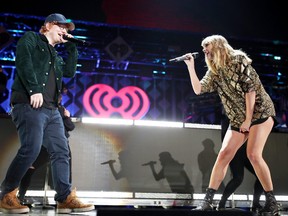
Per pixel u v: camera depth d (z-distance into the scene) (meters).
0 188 2.47
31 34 2.42
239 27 6.73
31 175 3.11
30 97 2.26
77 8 6.38
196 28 6.70
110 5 6.53
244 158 3.35
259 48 7.71
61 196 2.43
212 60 2.63
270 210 2.54
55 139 2.44
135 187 3.40
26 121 2.26
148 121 3.57
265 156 3.72
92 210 2.54
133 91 9.04
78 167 3.33
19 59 2.27
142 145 3.50
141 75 8.38
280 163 3.74
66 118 3.08
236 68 2.53
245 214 2.03
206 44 2.63
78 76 8.98
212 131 3.68
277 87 8.61
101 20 6.46
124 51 7.43
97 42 7.67
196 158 3.59
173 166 3.52
